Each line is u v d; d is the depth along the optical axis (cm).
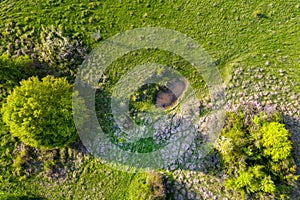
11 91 2066
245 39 2081
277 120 1833
